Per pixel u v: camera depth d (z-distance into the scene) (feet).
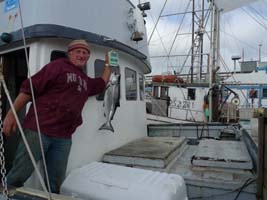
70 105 7.24
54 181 7.54
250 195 7.77
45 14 8.03
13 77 10.21
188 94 40.70
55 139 7.18
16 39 8.52
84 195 7.23
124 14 11.91
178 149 11.73
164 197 6.57
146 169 9.05
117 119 11.64
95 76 10.24
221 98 34.01
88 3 9.44
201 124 18.07
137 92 14.23
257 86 49.55
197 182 8.30
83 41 7.85
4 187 6.03
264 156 7.24
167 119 26.66
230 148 11.19
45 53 8.45
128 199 6.74
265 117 7.19
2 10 9.34
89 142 9.66
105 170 8.41
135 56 12.78
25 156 6.98
